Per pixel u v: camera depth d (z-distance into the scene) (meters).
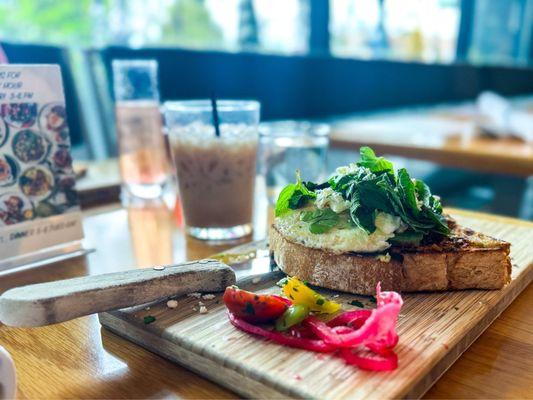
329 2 3.57
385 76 4.19
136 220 1.49
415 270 0.90
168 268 0.88
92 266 1.14
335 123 3.22
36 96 1.11
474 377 0.72
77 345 0.81
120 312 0.82
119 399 0.67
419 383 0.66
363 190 0.89
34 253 1.21
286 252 0.99
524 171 2.06
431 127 2.99
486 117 3.56
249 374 0.66
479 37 5.14
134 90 1.63
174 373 0.74
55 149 1.17
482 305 0.86
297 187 0.99
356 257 0.90
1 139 1.07
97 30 2.64
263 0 3.29
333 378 0.64
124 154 1.69
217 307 0.85
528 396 0.68
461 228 1.02
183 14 2.92
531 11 5.29
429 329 0.77
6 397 0.61
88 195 1.65
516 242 1.15
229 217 1.30
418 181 0.98
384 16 4.14
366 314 0.77
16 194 1.11
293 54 3.37
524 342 0.82
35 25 2.42
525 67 5.44
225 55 2.92
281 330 0.74
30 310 0.69
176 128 1.26
